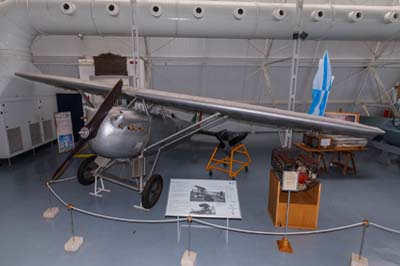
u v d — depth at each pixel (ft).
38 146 19.66
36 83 19.08
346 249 8.42
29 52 17.56
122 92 10.25
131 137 9.68
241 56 22.93
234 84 25.38
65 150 19.31
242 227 9.71
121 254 8.03
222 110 9.19
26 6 14.12
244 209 11.19
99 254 8.00
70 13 13.84
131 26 13.88
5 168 16.16
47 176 14.80
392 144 19.38
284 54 22.61
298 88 25.63
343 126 8.16
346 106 27.84
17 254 7.95
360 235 9.26
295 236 9.12
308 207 9.44
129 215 10.52
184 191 8.77
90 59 19.61
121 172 15.29
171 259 7.84
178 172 15.97
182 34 15.25
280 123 9.35
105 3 13.85
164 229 9.53
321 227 9.78
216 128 28.91
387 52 22.53
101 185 13.53
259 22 14.55
